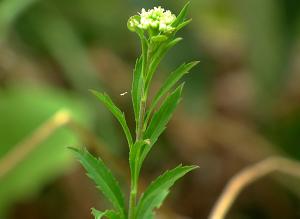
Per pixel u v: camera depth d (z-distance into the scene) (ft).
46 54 2.24
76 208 2.00
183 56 2.00
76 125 1.50
